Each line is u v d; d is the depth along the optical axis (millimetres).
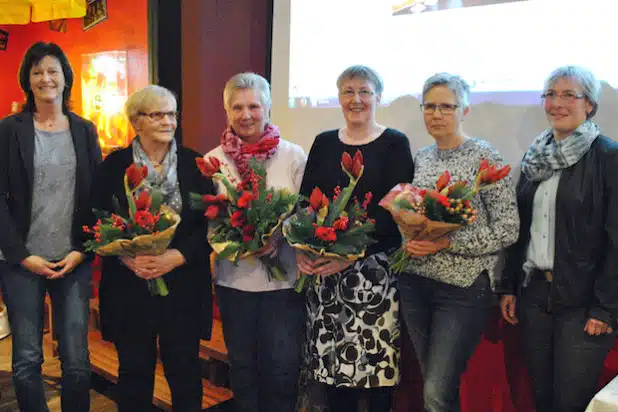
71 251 2170
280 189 1916
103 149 4086
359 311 1967
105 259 1983
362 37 2707
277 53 3104
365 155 1992
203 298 2055
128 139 3859
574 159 1729
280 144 2129
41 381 2238
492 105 2301
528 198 1880
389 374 2000
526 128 2225
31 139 2088
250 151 1990
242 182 1863
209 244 1994
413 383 2447
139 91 1906
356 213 1824
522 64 2215
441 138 1876
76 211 2166
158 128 1878
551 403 1896
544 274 1822
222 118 3645
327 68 2865
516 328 2221
